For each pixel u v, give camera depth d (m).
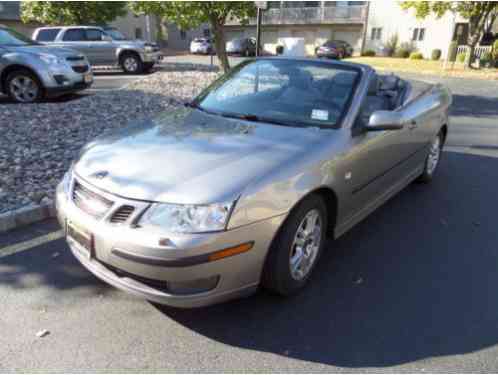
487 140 7.51
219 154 2.68
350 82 3.48
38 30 15.68
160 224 2.27
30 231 3.69
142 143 2.88
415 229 3.99
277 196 2.49
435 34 31.59
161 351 2.37
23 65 8.27
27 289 2.89
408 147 4.19
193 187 2.35
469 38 23.16
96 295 2.85
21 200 4.03
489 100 12.42
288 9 38.56
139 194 2.34
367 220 4.16
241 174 2.47
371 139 3.36
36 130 6.25
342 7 36.25
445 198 4.77
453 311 2.80
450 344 2.50
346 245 3.65
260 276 2.55
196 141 2.88
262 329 2.57
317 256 3.06
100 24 21.16
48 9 18.84
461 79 18.56
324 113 3.28
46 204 3.92
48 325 2.55
